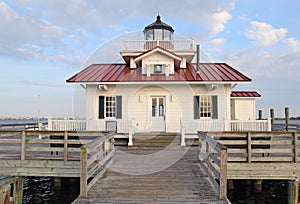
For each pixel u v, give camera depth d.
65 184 10.09
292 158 7.88
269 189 9.84
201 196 5.46
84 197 5.36
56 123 11.55
